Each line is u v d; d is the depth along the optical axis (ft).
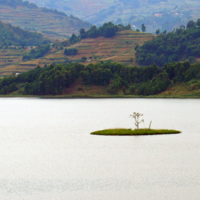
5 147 393.91
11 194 236.22
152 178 266.77
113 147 378.94
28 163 313.12
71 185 252.83
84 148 379.14
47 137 476.13
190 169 289.33
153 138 429.38
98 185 252.83
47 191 241.14
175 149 365.61
